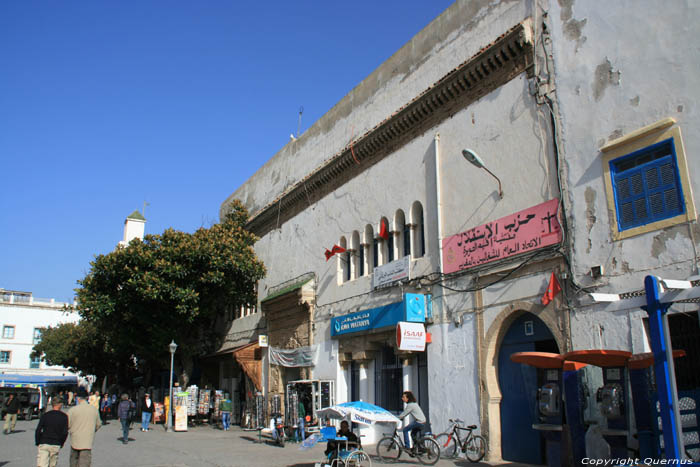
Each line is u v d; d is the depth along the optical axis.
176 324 26.30
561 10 12.51
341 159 20.27
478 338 13.49
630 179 10.60
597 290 10.80
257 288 27.38
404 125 17.23
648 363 9.03
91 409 10.80
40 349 52.44
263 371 24.91
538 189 12.46
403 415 13.38
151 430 24.67
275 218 26.25
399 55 18.45
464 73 14.77
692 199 9.54
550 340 12.25
